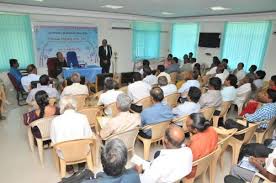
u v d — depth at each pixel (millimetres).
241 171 1967
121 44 8117
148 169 1569
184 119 2686
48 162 2816
